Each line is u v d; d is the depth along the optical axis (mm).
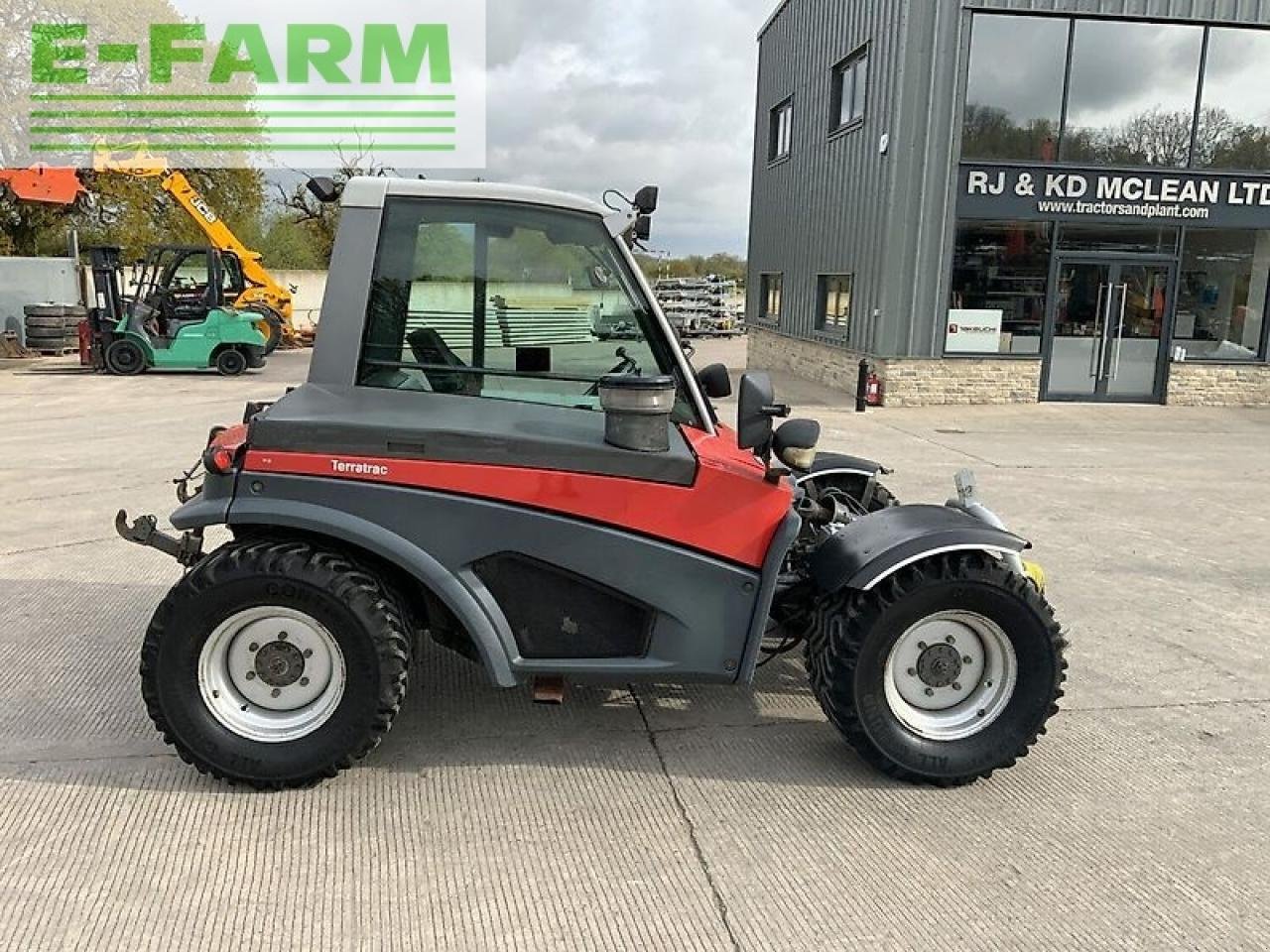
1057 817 3365
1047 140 14109
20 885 2822
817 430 3670
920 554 3410
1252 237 14609
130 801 3283
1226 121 14273
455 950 2613
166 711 3277
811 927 2744
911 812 3375
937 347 14375
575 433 3402
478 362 3562
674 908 2812
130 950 2570
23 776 3426
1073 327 14656
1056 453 10648
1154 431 12438
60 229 27391
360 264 3475
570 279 3549
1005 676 3568
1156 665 4738
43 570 5746
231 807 3268
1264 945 2721
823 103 17453
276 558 3232
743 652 3473
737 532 3420
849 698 3477
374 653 3287
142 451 9594
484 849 3078
